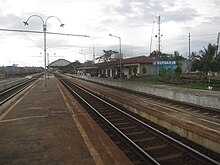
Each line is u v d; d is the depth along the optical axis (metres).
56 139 10.36
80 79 77.69
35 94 29.27
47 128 12.24
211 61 46.56
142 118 17.62
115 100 25.42
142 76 61.56
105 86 46.69
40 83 52.22
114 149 9.16
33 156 8.42
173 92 24.98
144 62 62.25
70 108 18.67
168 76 52.59
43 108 18.50
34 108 18.52
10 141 10.11
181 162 9.11
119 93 32.72
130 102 22.02
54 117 15.03
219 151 9.84
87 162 7.90
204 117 15.80
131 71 65.19
